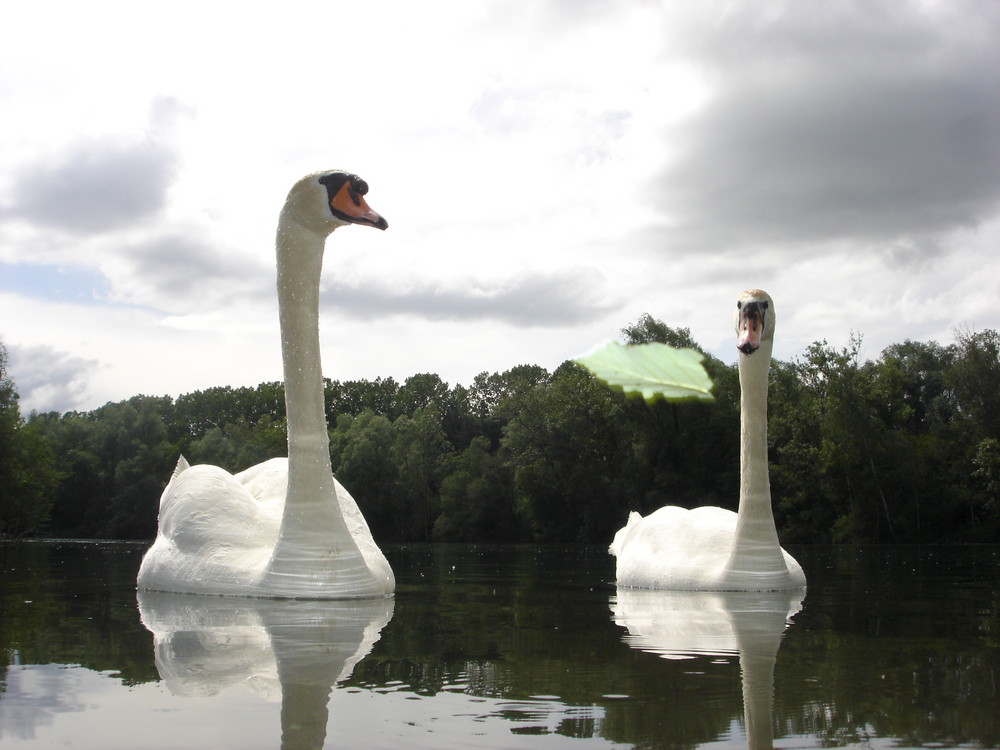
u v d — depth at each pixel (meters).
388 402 115.25
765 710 4.07
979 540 47.38
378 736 3.64
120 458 76.44
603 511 52.00
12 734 3.74
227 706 4.23
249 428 110.62
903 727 3.76
